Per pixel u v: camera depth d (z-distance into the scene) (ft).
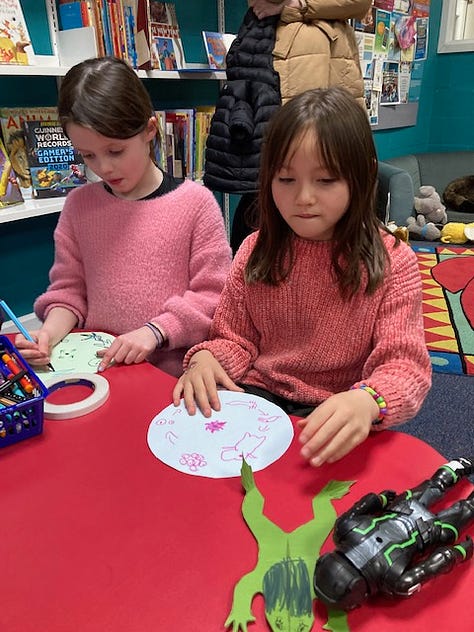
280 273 2.92
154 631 1.41
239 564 1.60
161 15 7.32
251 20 6.34
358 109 2.58
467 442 5.34
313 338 2.94
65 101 3.11
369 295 2.74
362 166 2.54
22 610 1.48
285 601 1.46
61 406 2.44
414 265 2.82
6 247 6.65
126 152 3.23
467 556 1.54
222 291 3.33
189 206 3.64
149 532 1.73
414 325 2.68
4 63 5.40
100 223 3.64
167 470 2.03
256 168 6.29
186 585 1.54
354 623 1.41
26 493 1.93
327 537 1.68
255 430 2.28
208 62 8.11
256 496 1.86
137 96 3.21
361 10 6.64
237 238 7.04
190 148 7.70
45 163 6.06
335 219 2.61
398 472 1.98
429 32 14.08
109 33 6.22
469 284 9.20
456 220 12.45
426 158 13.73
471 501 1.68
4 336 2.87
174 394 2.56
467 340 7.31
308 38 6.33
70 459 2.12
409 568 1.43
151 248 3.57
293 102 2.55
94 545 1.69
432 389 6.26
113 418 2.40
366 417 2.12
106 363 2.91
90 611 1.47
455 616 1.43
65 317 3.61
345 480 1.95
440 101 14.98
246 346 3.14
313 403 2.98
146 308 3.56
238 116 6.08
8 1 5.55
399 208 11.19
